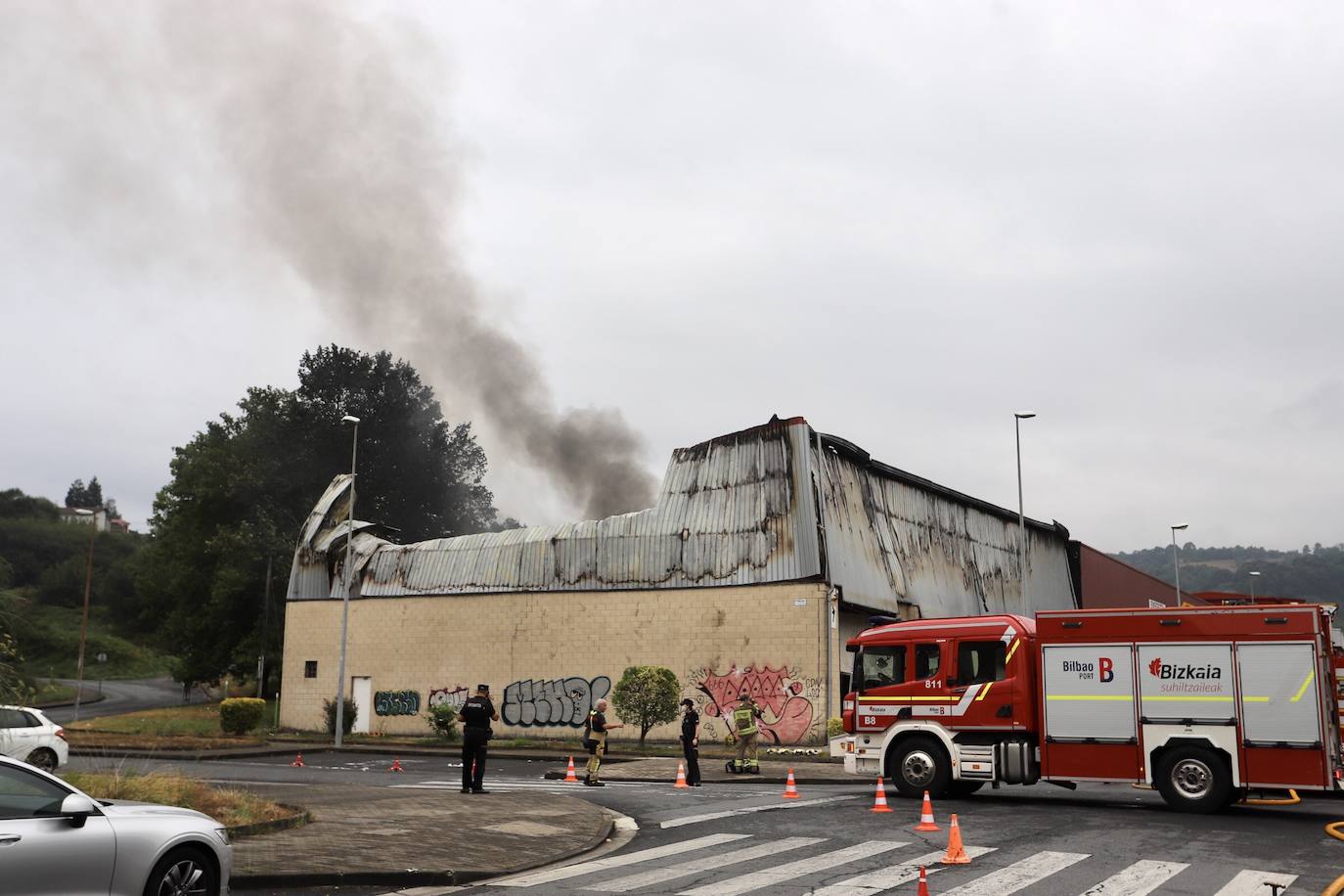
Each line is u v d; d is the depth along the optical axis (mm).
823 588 33406
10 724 17047
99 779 14188
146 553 73375
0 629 15375
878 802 16188
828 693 32656
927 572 42406
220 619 62188
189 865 8578
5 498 138000
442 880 10945
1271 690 15719
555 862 12180
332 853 11742
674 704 32250
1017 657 17625
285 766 27234
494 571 39438
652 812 16578
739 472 36188
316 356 70062
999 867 11320
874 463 39906
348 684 41188
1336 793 17859
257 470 64875
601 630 36781
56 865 7648
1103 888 10195
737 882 10633
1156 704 16375
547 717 37125
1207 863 11562
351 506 38500
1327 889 10109
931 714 18062
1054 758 16953
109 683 89875
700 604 35344
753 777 23438
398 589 41125
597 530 38031
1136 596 71688
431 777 24047
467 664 39000
